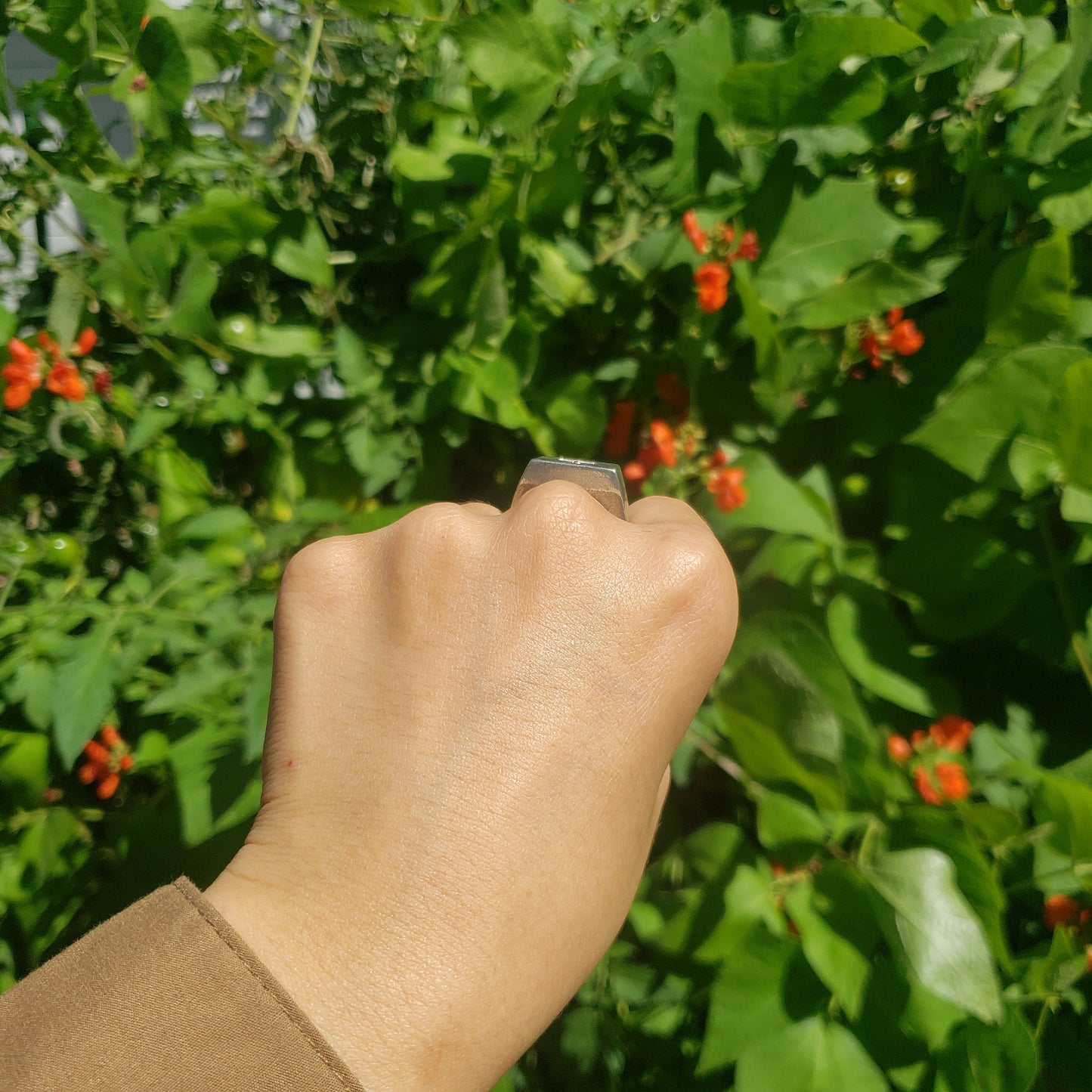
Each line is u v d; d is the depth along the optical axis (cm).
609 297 57
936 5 52
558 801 23
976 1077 43
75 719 52
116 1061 18
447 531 24
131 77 57
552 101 53
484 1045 21
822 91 50
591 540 24
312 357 61
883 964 45
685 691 24
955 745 48
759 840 52
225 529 56
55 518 70
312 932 21
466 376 56
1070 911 46
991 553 50
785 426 55
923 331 52
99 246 62
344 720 23
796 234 52
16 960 60
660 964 50
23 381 57
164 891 21
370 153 65
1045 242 46
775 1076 44
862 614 50
